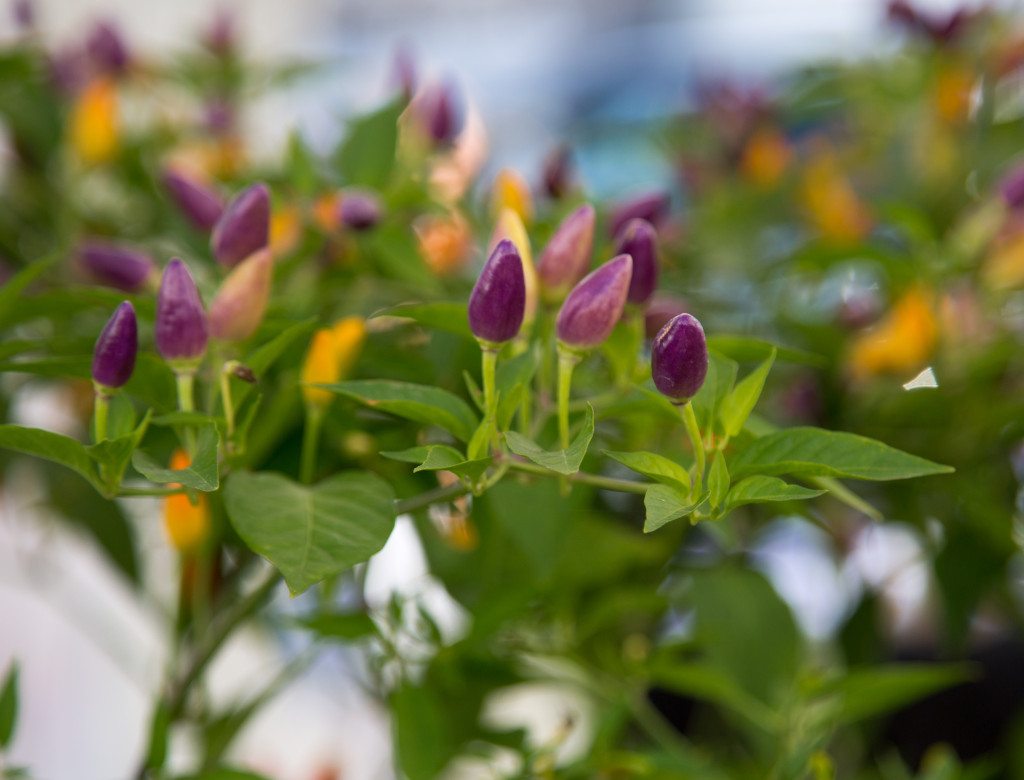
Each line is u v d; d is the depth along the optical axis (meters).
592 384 0.59
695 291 0.79
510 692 0.69
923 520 0.72
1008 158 0.85
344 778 0.83
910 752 0.86
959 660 0.72
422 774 0.58
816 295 0.78
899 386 0.70
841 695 0.61
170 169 0.62
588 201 0.64
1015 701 0.86
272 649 0.81
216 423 0.50
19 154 0.77
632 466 0.50
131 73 0.81
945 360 0.70
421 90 0.75
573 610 0.67
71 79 0.79
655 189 0.59
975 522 0.71
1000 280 0.71
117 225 0.80
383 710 0.68
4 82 0.76
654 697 0.81
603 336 0.51
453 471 0.50
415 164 0.69
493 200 0.69
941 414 0.71
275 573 0.57
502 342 0.50
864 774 0.73
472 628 0.59
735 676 0.65
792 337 0.74
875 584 0.75
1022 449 0.73
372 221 0.62
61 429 0.79
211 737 0.62
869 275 0.79
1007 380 0.71
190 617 0.62
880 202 0.72
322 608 0.61
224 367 0.52
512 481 0.57
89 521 0.70
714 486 0.48
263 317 0.58
